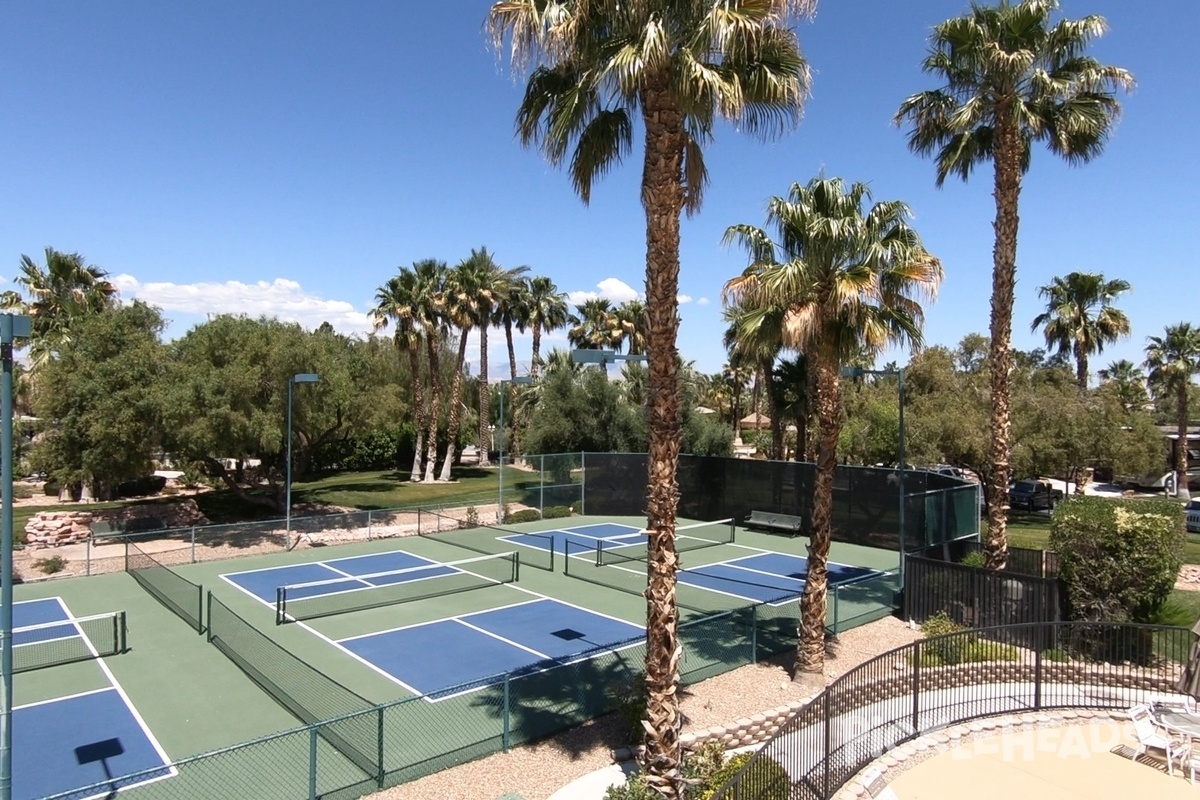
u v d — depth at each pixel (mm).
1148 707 10938
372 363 38938
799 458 35375
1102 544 14742
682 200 9672
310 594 21297
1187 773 9852
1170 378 48938
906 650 13750
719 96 8766
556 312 61531
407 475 56844
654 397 9625
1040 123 18141
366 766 10562
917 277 14000
